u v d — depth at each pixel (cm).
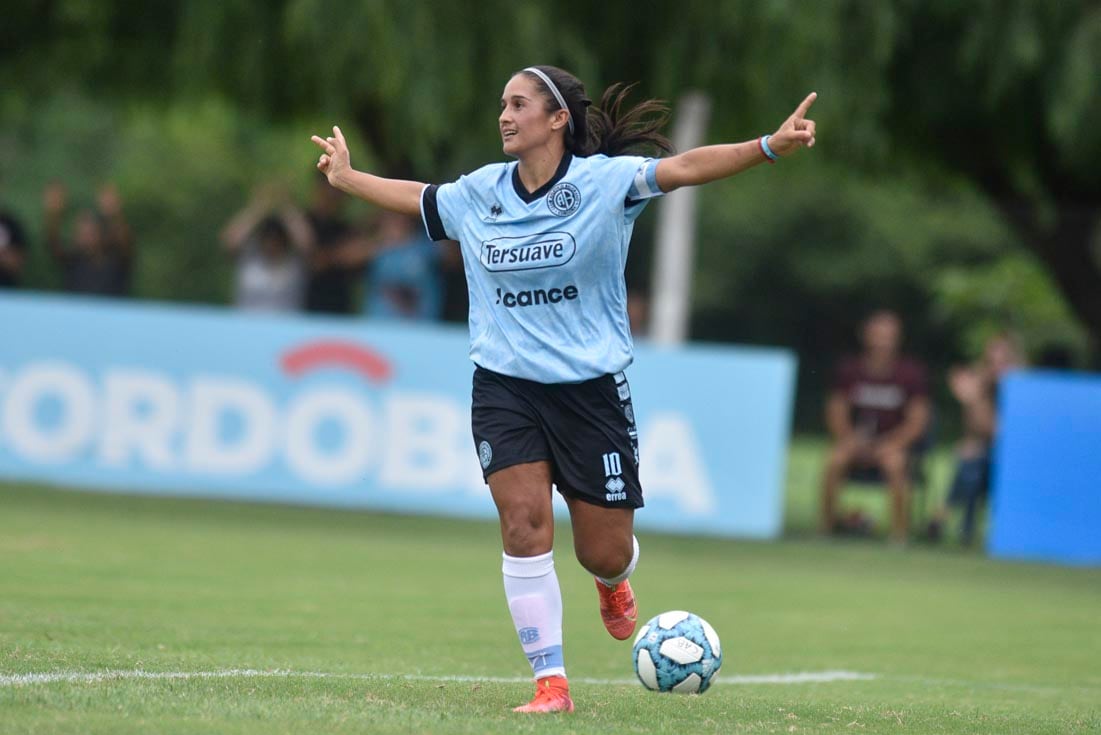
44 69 7225
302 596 3303
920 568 4953
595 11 6206
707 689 2127
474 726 1652
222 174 10562
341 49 5691
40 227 7575
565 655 2714
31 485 5653
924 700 2300
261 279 5891
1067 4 6131
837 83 5984
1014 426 5534
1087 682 2714
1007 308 9088
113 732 1504
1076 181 7262
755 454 5491
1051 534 5484
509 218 1900
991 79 6216
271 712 1667
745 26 5975
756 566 4709
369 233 5919
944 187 7950
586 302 1897
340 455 5550
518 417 1894
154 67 6981
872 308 6575
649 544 5169
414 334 5553
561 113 1895
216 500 5688
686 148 5872
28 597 2892
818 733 1795
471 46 5809
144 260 5959
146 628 2567
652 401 5506
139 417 5628
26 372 5675
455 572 4038
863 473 5747
